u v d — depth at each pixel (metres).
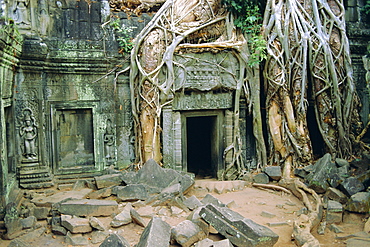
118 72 10.30
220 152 11.27
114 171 10.08
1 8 8.71
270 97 10.82
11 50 7.87
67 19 9.80
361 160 10.14
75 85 9.95
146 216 7.59
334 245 6.65
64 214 7.41
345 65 10.80
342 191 8.88
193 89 10.61
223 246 5.64
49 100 9.69
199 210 7.15
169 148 10.52
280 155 11.00
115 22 10.17
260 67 11.23
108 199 8.66
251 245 5.96
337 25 10.74
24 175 9.27
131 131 10.64
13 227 6.87
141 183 9.02
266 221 7.75
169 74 10.15
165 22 10.31
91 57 9.89
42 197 8.36
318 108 10.94
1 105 7.36
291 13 10.44
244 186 10.51
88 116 10.28
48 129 9.71
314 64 10.62
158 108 10.16
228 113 11.16
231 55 10.84
